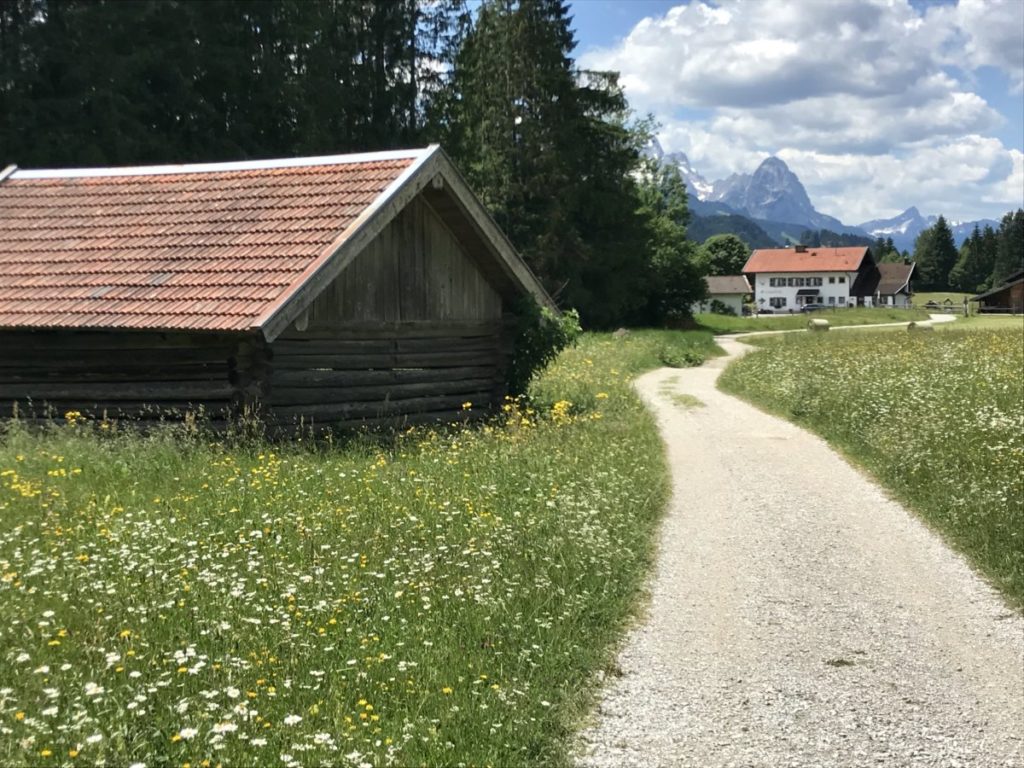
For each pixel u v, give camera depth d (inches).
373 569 263.9
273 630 212.2
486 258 627.2
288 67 1585.9
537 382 804.6
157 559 261.3
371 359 546.0
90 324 463.8
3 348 514.9
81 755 155.9
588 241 2225.6
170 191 591.8
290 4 1537.9
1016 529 327.9
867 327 2374.5
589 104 2166.6
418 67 1909.4
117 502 331.3
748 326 2810.0
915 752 187.0
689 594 287.3
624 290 2293.3
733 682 220.7
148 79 1413.6
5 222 590.6
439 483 374.3
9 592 234.1
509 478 390.0
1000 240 5930.1
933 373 759.1
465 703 186.7
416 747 168.6
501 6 2064.5
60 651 199.9
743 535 359.3
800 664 232.4
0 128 1229.1
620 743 188.5
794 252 5674.2
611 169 2251.5
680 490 443.2
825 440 585.6
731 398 855.7
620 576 291.9
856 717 202.7
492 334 651.5
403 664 196.9
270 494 345.4
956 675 226.7
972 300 3983.8
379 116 1829.5
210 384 477.7
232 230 525.7
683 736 192.2
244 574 254.4
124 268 512.1
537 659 214.8
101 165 1217.4
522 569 276.8
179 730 167.2
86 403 501.4
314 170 574.6
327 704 180.5
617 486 398.3
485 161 2054.6
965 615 269.0
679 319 2640.3
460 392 627.2
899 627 259.1
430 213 588.7
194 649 195.6
